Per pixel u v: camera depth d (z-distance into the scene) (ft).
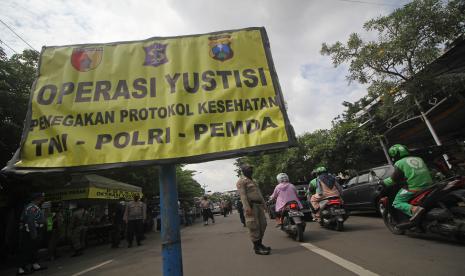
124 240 47.19
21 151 9.15
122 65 10.15
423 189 19.24
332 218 28.19
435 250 17.26
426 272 13.53
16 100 31.89
